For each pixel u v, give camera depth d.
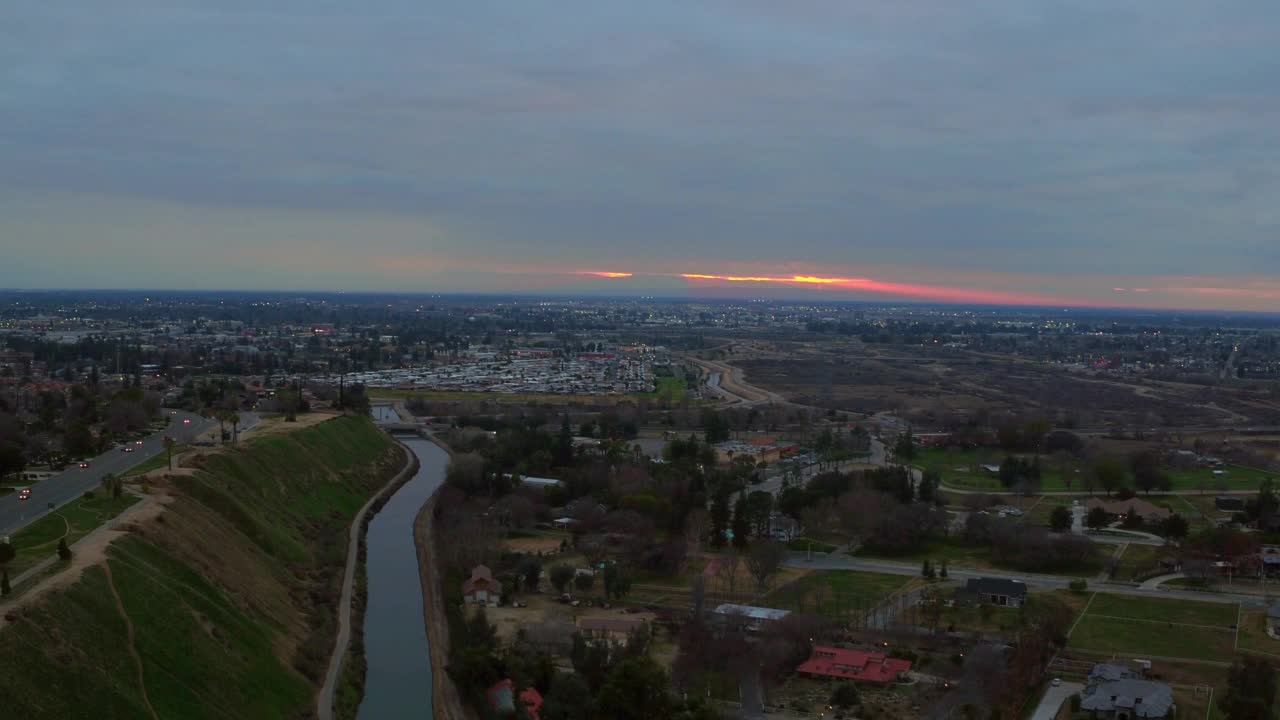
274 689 157.00
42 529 174.00
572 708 153.62
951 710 160.88
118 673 134.00
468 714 164.38
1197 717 162.88
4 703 115.69
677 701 156.12
